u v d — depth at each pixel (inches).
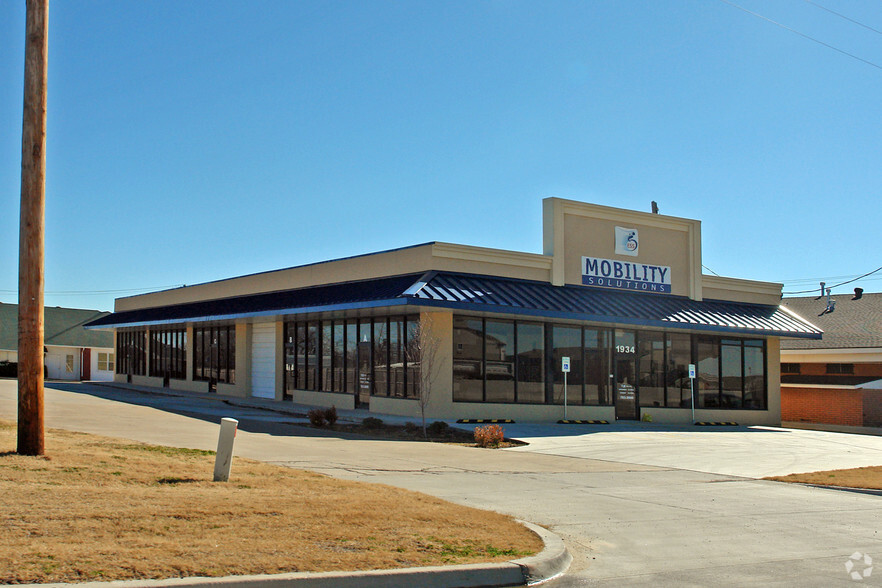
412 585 269.3
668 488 553.9
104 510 320.2
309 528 321.1
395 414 1038.4
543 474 594.2
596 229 1168.2
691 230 1279.5
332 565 270.8
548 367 1080.2
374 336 1103.0
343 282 1148.5
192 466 460.8
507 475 576.1
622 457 735.1
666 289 1240.8
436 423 865.5
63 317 2225.6
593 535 379.6
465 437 852.0
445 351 990.4
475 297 950.4
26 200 438.6
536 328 1078.4
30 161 439.8
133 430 675.4
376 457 629.6
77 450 472.7
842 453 846.5
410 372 1026.1
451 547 311.4
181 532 298.2
